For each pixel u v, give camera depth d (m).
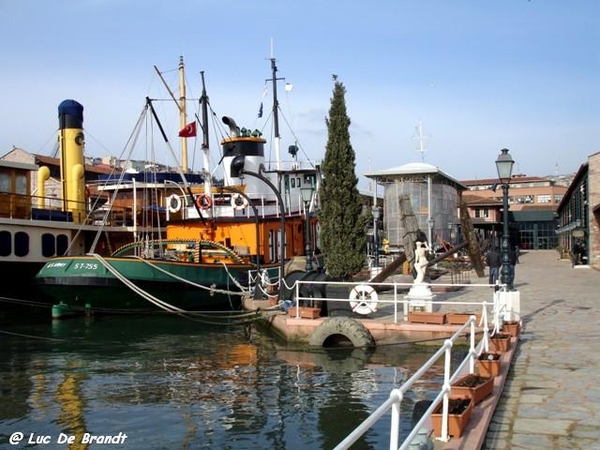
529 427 7.51
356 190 20.50
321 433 9.64
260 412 10.81
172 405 11.43
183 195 29.59
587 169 38.19
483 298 21.05
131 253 26.59
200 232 27.25
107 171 51.47
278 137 33.16
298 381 12.85
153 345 17.94
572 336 13.84
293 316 17.38
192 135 30.89
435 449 6.40
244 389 12.41
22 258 24.58
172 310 21.70
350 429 9.77
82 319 22.97
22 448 9.38
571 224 47.12
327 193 20.39
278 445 9.20
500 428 7.48
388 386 12.16
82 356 16.39
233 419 10.48
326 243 20.30
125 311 22.64
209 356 16.11
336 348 15.73
